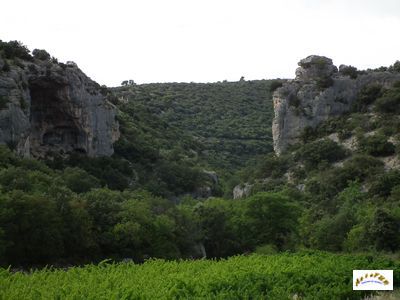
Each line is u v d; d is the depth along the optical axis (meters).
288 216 62.72
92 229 50.09
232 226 64.06
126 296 20.50
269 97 177.88
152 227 53.03
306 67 101.31
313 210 67.94
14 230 41.75
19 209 42.62
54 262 44.97
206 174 110.31
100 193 56.84
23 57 76.50
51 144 81.31
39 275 26.66
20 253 42.50
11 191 45.28
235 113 164.75
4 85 65.62
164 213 59.75
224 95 178.50
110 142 94.00
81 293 21.50
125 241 50.41
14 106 65.81
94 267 30.59
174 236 55.44
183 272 28.38
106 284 23.42
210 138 146.38
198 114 162.38
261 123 158.50
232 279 24.91
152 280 25.27
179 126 151.50
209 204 71.19
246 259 37.56
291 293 24.39
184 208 67.44
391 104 89.00
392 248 50.38
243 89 185.12
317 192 77.94
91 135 86.75
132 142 104.38
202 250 61.19
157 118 138.38
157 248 52.56
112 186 82.12
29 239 42.81
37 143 78.62
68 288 22.59
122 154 98.50
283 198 63.19
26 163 62.75
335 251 55.84
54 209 45.69
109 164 88.19
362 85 97.56
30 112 76.38
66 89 79.81
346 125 90.00
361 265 32.91
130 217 52.28
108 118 94.81
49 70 77.06
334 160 84.38
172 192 96.75
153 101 165.38
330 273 28.30
